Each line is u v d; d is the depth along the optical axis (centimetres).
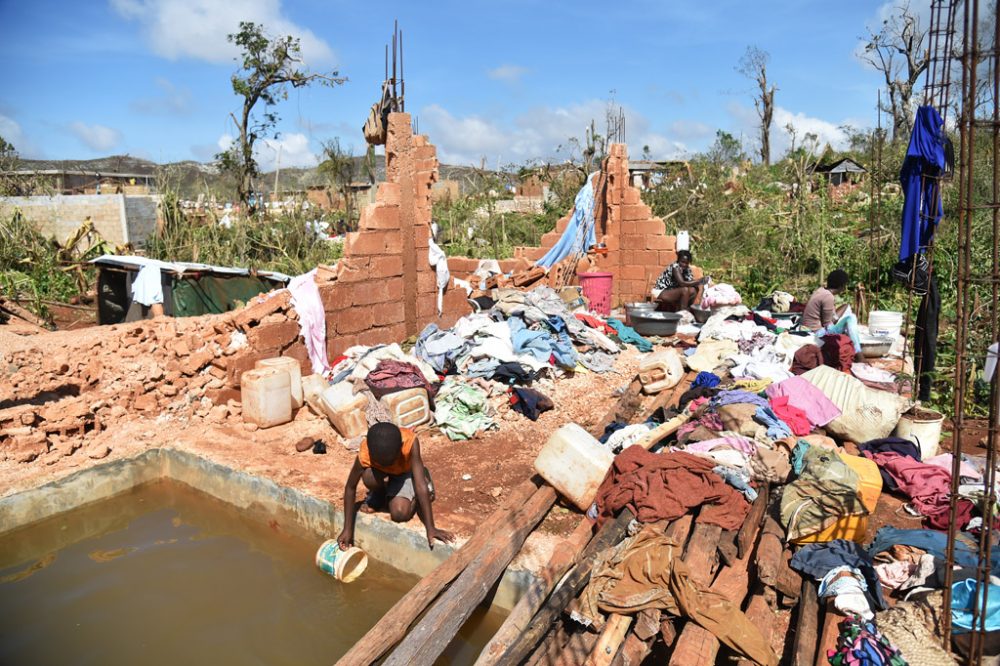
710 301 1100
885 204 1507
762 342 888
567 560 442
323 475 577
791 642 375
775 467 514
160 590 471
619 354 944
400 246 912
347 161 2377
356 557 486
